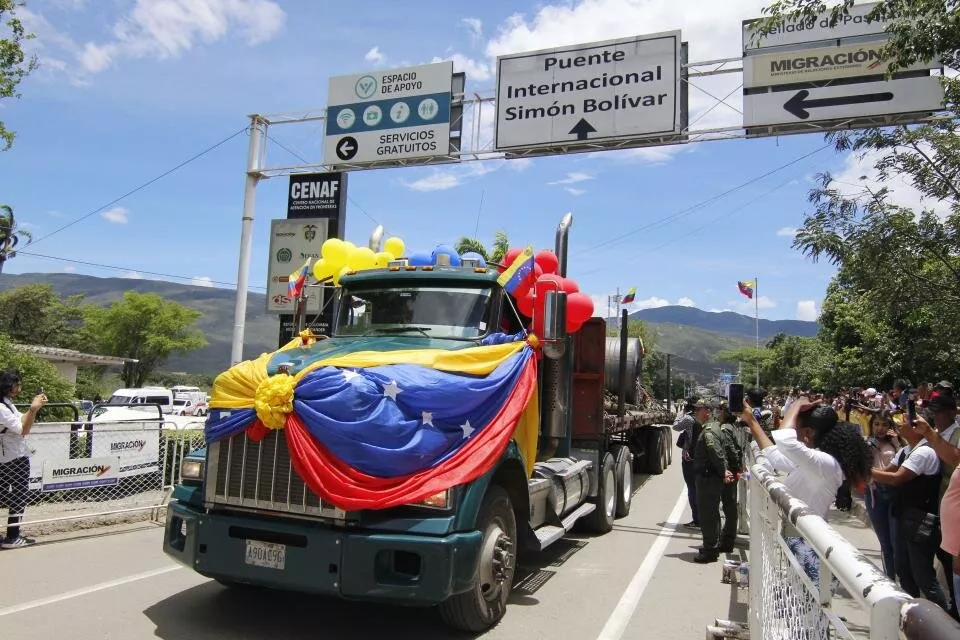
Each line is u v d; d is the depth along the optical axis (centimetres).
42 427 803
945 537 424
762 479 397
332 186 1350
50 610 534
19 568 651
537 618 559
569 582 673
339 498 451
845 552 208
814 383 3278
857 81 990
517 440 576
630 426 1139
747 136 1054
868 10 993
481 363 536
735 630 474
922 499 539
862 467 441
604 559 774
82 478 827
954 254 909
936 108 952
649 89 1079
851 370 2370
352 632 512
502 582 535
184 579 633
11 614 521
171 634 492
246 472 488
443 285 641
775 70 1027
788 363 5406
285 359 530
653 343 5291
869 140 908
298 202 1374
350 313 670
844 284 987
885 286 893
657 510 1118
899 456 639
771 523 368
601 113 1101
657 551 817
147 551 735
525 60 1153
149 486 917
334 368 487
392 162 1263
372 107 1268
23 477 736
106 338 5850
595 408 898
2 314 4662
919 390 1176
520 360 568
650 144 1106
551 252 758
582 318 733
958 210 859
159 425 934
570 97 1121
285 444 480
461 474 476
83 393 3447
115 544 764
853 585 186
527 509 592
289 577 462
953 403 581
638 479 1521
